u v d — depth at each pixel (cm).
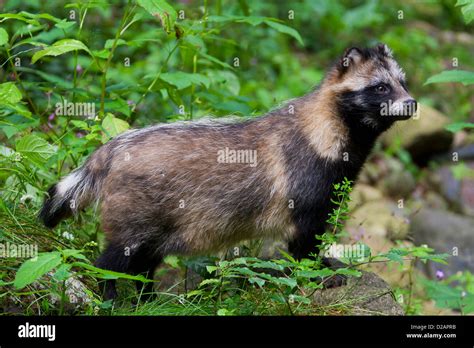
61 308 752
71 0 1198
